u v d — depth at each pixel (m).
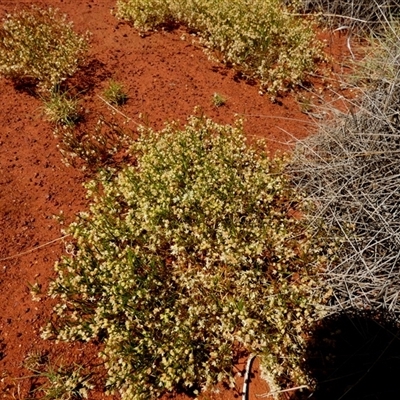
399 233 3.63
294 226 4.02
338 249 3.80
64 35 5.81
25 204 4.31
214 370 3.36
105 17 6.45
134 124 5.05
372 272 3.60
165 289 3.62
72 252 3.87
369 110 4.38
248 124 5.13
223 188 4.12
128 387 3.24
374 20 6.61
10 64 5.37
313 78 5.91
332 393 3.21
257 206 4.09
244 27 5.99
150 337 3.33
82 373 3.34
